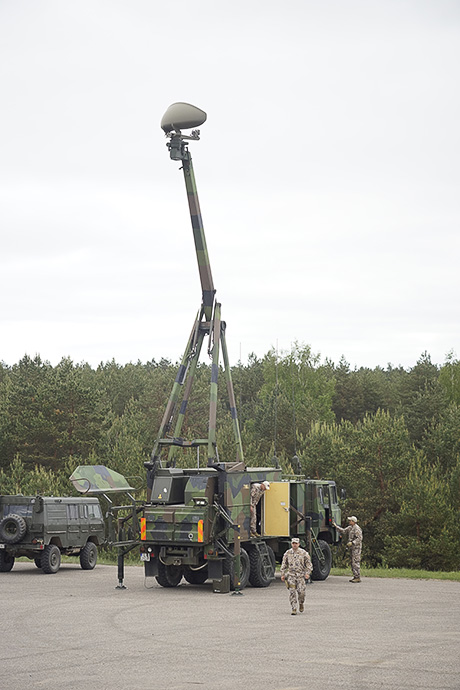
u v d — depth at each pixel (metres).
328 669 11.81
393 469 53.31
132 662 12.33
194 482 22.52
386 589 23.02
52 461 64.62
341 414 107.44
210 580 25.66
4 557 27.19
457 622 16.50
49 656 12.80
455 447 61.47
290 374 94.88
